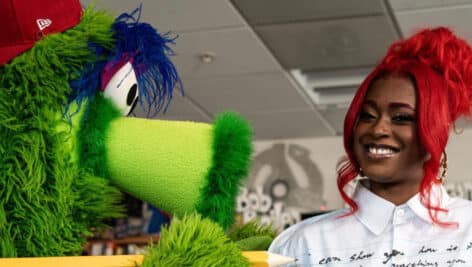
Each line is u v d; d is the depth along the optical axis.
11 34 1.19
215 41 4.45
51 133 1.18
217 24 4.20
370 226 1.40
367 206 1.41
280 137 6.73
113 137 1.21
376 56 4.69
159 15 4.03
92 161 1.21
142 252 1.04
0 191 1.14
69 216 1.19
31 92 1.18
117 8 3.80
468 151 6.36
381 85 1.37
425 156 1.36
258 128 6.46
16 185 1.14
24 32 1.19
